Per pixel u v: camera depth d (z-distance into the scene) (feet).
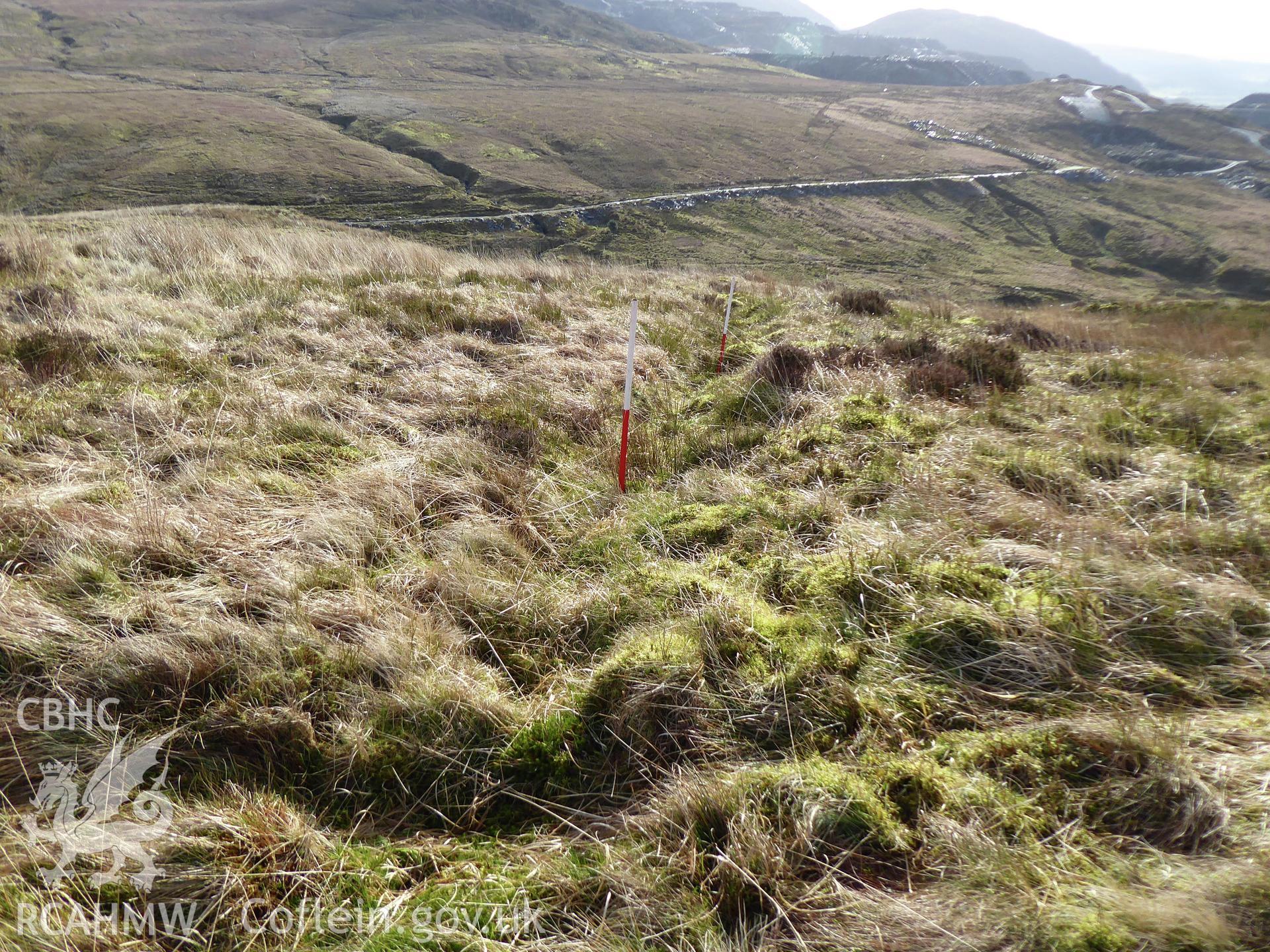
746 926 6.87
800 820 7.50
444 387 18.94
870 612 10.52
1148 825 7.41
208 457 14.42
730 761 8.46
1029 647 9.53
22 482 13.25
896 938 6.52
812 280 48.96
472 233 188.24
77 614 10.05
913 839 7.44
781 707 8.95
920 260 223.92
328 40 481.87
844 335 26.17
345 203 197.06
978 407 18.25
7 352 18.71
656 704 9.02
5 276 25.53
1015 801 7.69
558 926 7.01
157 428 15.61
